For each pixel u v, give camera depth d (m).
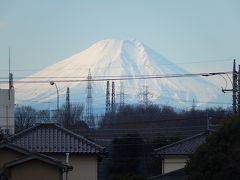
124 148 109.94
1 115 113.69
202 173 46.41
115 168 108.88
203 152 46.69
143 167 110.06
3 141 61.25
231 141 46.09
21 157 59.72
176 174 65.25
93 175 76.31
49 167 60.28
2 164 61.03
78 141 78.31
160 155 80.38
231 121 46.62
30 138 79.50
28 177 59.72
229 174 45.16
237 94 68.31
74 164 76.56
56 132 80.56
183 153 78.69
